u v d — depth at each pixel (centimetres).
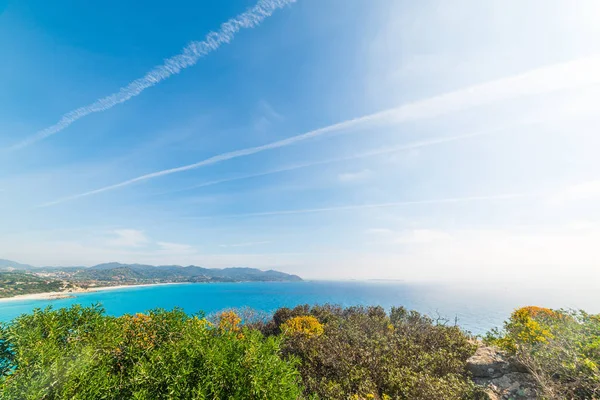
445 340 1059
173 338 622
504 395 675
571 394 580
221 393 467
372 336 1217
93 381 469
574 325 827
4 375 494
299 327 1327
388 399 732
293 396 509
